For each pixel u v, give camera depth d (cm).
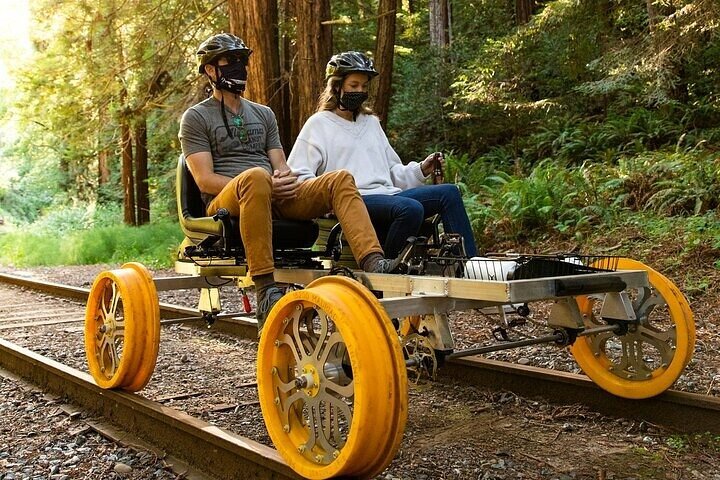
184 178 441
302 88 1161
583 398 423
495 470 331
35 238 1792
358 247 357
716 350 511
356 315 275
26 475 341
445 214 405
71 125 1533
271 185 366
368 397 266
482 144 1466
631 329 397
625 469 332
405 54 1809
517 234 952
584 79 1332
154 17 1338
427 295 316
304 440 312
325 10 1170
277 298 354
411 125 1556
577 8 1216
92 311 439
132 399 395
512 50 1344
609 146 1172
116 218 2447
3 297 998
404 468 334
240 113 443
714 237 754
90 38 1398
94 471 346
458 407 433
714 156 966
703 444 360
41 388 491
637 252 793
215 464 339
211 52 422
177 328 709
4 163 3253
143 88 1470
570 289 312
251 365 550
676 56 1042
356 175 432
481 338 584
